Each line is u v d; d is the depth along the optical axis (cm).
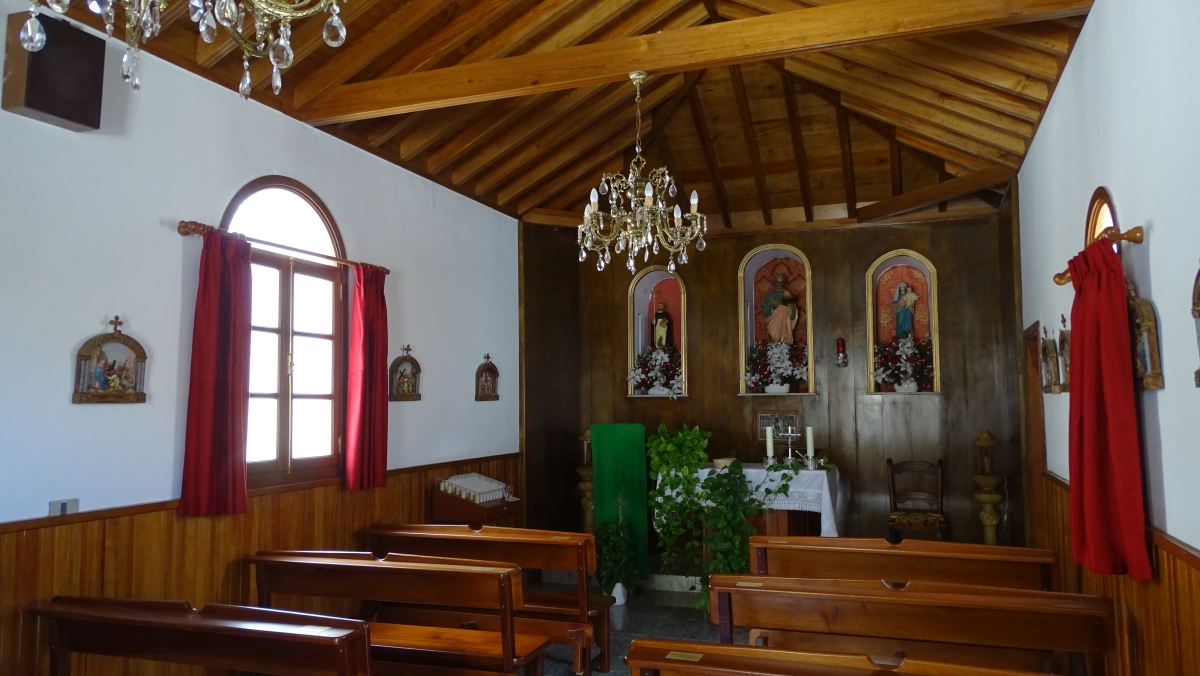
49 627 382
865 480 872
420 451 696
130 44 256
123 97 450
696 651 274
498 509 687
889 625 354
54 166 413
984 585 455
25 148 400
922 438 857
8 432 388
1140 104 349
